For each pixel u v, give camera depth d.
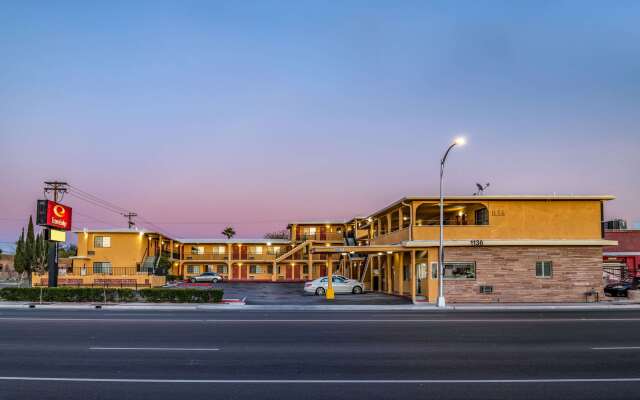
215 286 55.84
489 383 10.35
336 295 39.12
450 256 32.44
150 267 59.75
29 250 65.38
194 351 13.75
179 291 30.70
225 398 9.13
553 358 13.09
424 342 15.49
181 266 76.81
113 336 16.47
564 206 33.28
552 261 32.62
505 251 32.50
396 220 46.62
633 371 11.59
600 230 33.16
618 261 46.03
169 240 69.56
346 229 73.25
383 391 9.68
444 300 29.28
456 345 14.98
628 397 9.38
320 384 10.17
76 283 46.78
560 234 33.00
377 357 13.05
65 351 13.66
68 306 28.77
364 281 48.94
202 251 76.81
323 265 75.88
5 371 11.25
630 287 37.50
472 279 32.25
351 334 17.20
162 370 11.38
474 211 36.88
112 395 9.31
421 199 33.31
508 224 32.94
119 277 48.34
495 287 32.25
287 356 13.11
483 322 21.19
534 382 10.46
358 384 10.20
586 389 9.93
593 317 23.64
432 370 11.54
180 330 18.08
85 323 20.12
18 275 74.69
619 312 26.55
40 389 9.71
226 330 18.14
